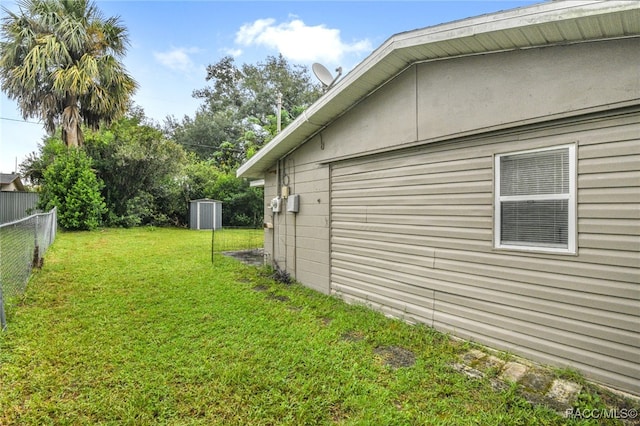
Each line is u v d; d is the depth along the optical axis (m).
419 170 3.89
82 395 2.40
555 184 2.78
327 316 4.23
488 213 3.22
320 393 2.48
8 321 3.70
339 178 5.16
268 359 2.98
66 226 12.81
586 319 2.61
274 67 27.39
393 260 4.23
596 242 2.56
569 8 2.33
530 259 2.93
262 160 6.96
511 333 3.05
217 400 2.38
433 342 3.38
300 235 6.12
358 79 4.06
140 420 2.15
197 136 25.52
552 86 2.74
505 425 2.13
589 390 2.48
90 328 3.61
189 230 15.73
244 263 7.78
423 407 2.33
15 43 11.36
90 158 13.52
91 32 12.25
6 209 12.57
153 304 4.52
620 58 2.41
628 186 2.42
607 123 2.51
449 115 3.47
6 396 2.36
